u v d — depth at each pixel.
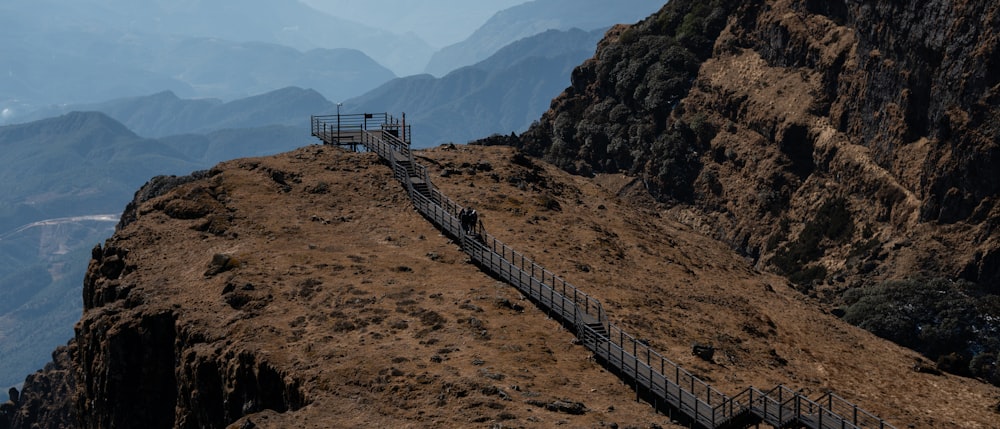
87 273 67.94
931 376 69.00
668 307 64.88
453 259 64.62
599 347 49.47
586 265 69.06
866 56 139.50
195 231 68.81
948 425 57.34
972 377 73.31
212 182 78.00
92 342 57.84
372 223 71.50
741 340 62.62
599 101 189.12
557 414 41.25
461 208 67.81
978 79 120.44
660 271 74.88
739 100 158.38
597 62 194.38
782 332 68.44
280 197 75.81
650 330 58.31
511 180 87.88
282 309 54.50
